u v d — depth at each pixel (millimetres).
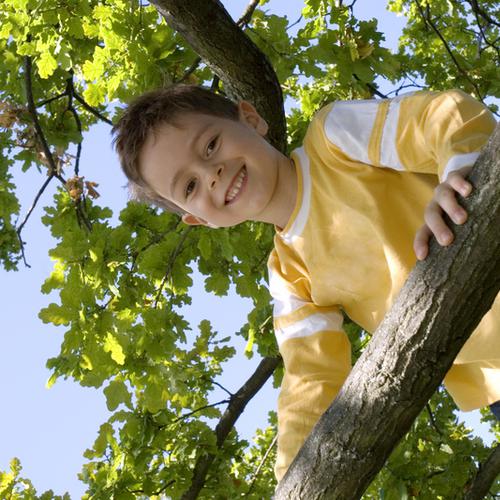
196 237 3771
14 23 3904
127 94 3727
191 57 3637
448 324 1502
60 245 3502
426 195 2098
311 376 2270
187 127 2240
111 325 3447
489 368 2119
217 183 2197
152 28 3629
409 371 1550
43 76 3928
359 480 1651
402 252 2092
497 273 1459
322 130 2201
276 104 3086
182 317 3631
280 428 2232
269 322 4234
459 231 1454
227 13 2984
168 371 3678
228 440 4523
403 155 2057
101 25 3639
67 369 3561
